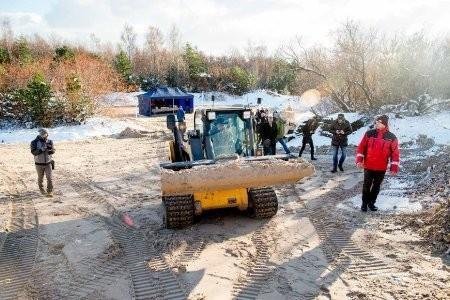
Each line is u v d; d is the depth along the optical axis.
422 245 5.83
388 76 18.16
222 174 6.15
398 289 4.71
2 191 10.54
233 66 60.94
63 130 23.42
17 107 27.28
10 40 61.97
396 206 7.44
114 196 9.61
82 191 10.26
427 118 14.99
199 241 6.46
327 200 8.25
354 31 18.28
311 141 12.46
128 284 5.19
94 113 28.25
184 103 36.16
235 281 5.14
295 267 5.41
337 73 19.77
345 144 10.57
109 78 36.31
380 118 7.11
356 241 6.12
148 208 8.48
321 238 6.33
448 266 5.20
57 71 30.84
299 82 25.27
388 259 5.48
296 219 7.23
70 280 5.38
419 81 17.64
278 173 6.37
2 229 7.49
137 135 21.16
